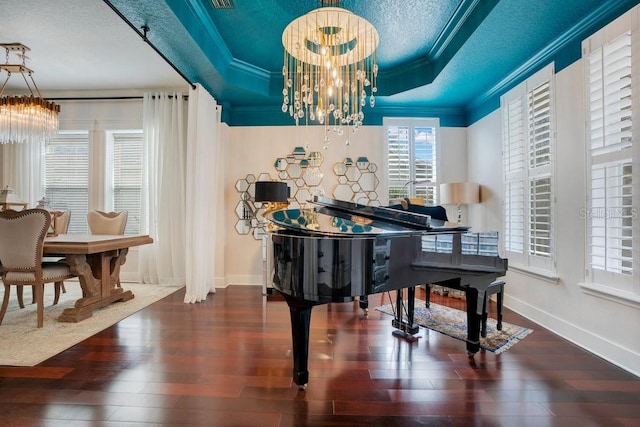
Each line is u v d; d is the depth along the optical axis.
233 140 4.78
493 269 2.38
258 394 1.90
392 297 4.09
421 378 2.09
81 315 3.13
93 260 3.47
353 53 2.99
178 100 4.62
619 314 2.24
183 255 4.63
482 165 4.22
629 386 1.98
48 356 2.36
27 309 3.44
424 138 4.71
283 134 4.76
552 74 2.88
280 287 1.98
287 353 2.44
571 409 1.76
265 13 2.97
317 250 1.85
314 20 2.55
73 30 3.13
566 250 2.73
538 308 3.10
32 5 2.72
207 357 2.36
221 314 3.35
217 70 3.55
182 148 4.62
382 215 2.56
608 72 2.30
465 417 1.70
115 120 4.82
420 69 3.90
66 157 4.91
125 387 1.96
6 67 3.60
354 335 2.81
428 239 2.12
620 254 2.27
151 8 2.48
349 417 1.70
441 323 3.09
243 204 4.75
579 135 2.59
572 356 2.39
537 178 3.11
